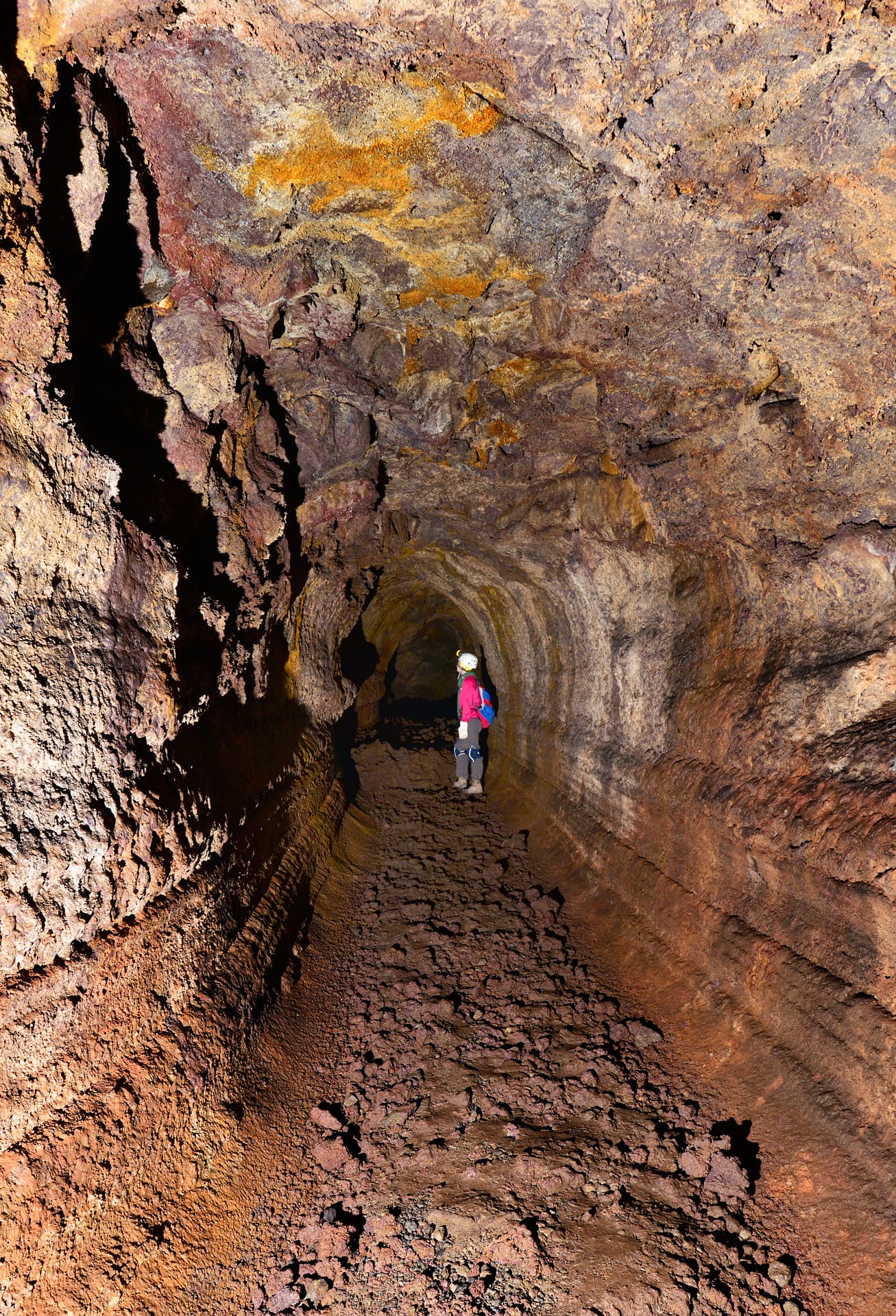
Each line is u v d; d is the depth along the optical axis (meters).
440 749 11.38
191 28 2.30
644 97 2.45
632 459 4.44
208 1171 2.98
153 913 3.09
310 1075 4.01
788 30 2.16
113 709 2.59
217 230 3.07
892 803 2.98
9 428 2.17
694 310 3.26
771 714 3.90
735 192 2.69
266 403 4.53
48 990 2.30
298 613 6.61
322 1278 2.73
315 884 5.97
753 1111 3.17
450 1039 4.22
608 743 6.25
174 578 3.14
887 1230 2.46
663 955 4.46
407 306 3.88
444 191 2.97
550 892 6.11
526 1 2.22
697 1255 2.53
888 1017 2.78
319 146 2.76
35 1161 2.20
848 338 2.93
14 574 2.26
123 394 3.20
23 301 2.12
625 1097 3.46
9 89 2.02
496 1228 2.80
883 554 3.35
